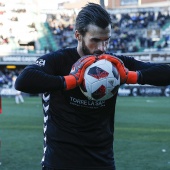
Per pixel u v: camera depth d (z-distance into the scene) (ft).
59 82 8.71
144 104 94.79
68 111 9.72
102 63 8.94
